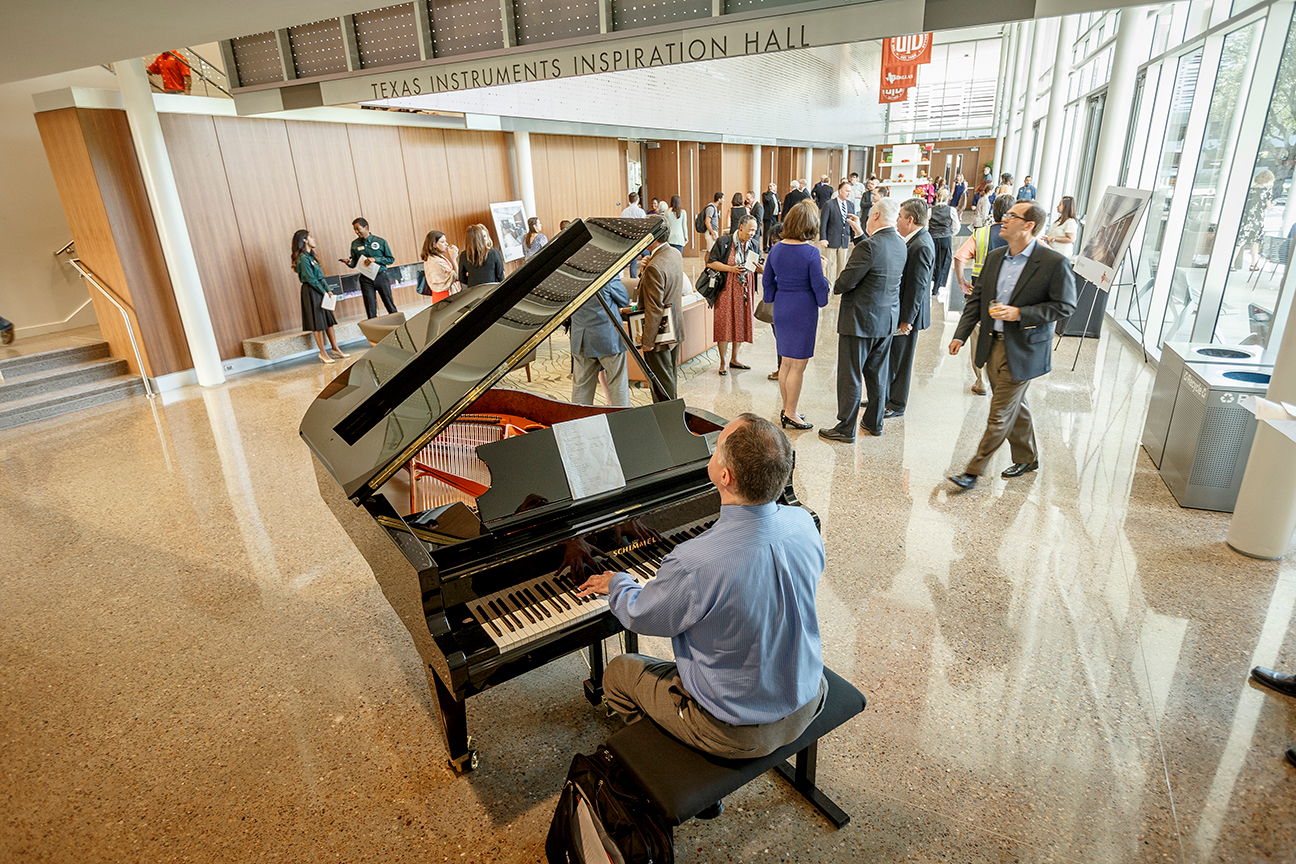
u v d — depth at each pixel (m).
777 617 1.61
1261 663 2.70
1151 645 2.82
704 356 7.67
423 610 1.86
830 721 1.88
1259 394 3.59
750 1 3.90
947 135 30.06
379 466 2.08
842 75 22.84
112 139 6.57
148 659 3.02
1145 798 2.14
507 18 4.67
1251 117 4.91
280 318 8.35
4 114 7.60
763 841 2.04
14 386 6.46
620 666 2.03
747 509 1.60
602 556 2.18
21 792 2.34
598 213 13.25
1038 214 3.70
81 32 3.25
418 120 9.34
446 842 2.09
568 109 11.39
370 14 5.18
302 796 2.28
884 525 3.84
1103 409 5.41
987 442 4.11
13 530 4.24
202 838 2.14
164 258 7.08
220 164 7.51
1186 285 6.17
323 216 8.66
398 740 2.51
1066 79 11.58
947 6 3.45
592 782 1.74
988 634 2.92
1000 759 2.30
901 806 2.15
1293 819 2.06
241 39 5.77
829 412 5.66
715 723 1.67
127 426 6.12
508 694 2.71
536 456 2.21
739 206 11.94
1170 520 3.79
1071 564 3.40
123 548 3.98
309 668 2.92
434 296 7.61
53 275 8.12
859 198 16.66
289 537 4.05
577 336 4.96
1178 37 6.70
